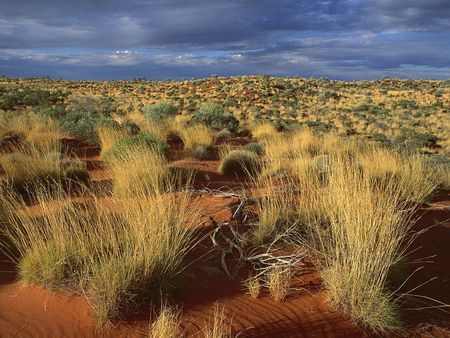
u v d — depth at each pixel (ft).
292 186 24.08
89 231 14.71
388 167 28.43
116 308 11.37
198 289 13.03
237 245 15.44
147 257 12.51
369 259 13.01
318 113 155.12
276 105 181.06
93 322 11.15
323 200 18.28
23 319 11.25
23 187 24.20
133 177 23.66
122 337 10.76
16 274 13.74
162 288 12.39
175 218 15.62
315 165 27.61
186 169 30.81
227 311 12.00
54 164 28.32
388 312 12.09
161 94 213.87
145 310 11.73
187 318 11.56
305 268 14.74
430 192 25.36
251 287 12.98
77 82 304.50
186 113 118.93
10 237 14.61
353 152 36.83
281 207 19.26
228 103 172.14
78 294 12.23
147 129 48.26
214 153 43.50
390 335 11.67
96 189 24.84
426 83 293.64
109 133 44.42
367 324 11.92
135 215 15.24
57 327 10.99
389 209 15.70
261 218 17.63
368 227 14.29
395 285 14.06
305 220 17.78
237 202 21.35
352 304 12.15
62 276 12.81
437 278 15.02
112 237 13.73
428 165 32.48
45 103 126.93
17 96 141.08
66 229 14.12
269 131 68.08
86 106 89.35
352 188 17.69
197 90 226.99
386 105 189.26
